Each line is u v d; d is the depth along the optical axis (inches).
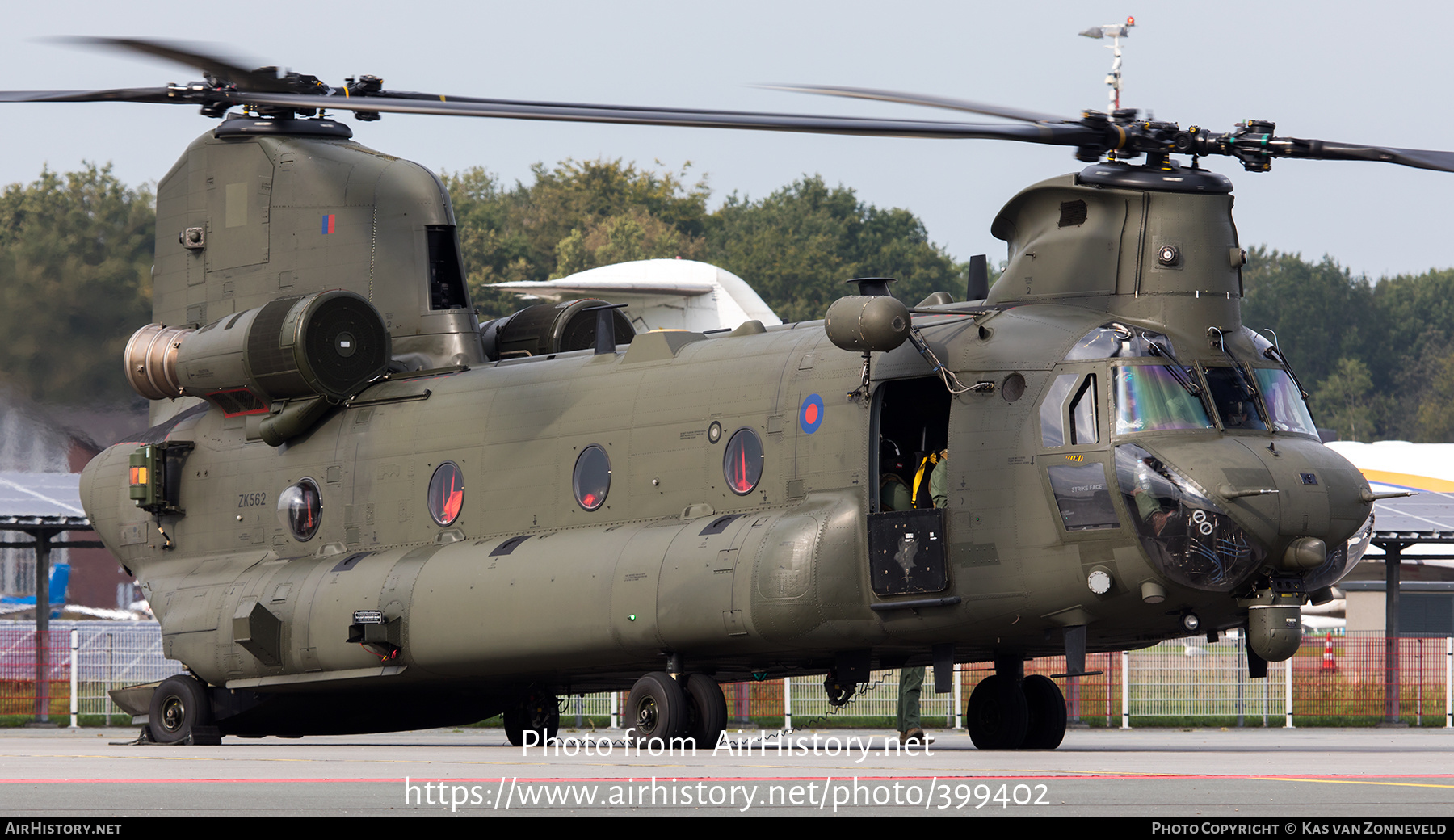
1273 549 2185.0
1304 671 3809.1
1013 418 2288.4
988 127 2201.0
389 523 2893.7
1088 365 2260.1
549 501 2694.4
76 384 4638.3
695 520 2496.3
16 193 4847.4
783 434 2439.7
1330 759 2081.7
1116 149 2346.2
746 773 1717.5
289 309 2977.4
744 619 2329.0
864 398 2364.7
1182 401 2244.1
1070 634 2253.9
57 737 3233.3
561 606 2536.9
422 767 1862.7
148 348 3208.7
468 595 2659.9
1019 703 2571.4
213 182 3260.3
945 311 2429.9
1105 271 2365.9
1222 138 2364.7
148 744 3009.4
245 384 3026.6
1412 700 3818.9
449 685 2837.1
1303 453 2250.2
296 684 2876.5
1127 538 2188.7
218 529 3132.4
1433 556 4717.0
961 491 2311.8
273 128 3218.5
